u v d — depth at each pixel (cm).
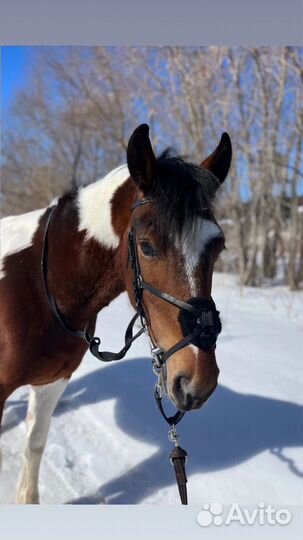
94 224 217
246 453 274
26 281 224
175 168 185
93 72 1342
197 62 1052
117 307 691
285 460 264
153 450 292
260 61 945
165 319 175
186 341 169
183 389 170
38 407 251
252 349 466
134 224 186
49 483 278
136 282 187
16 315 219
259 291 936
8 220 261
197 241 171
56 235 227
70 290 222
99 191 222
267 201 1041
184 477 196
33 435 253
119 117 1330
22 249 233
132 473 278
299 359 436
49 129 1656
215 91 1052
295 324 609
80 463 296
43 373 230
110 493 265
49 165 1712
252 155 1016
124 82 1291
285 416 312
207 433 298
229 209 1071
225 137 208
